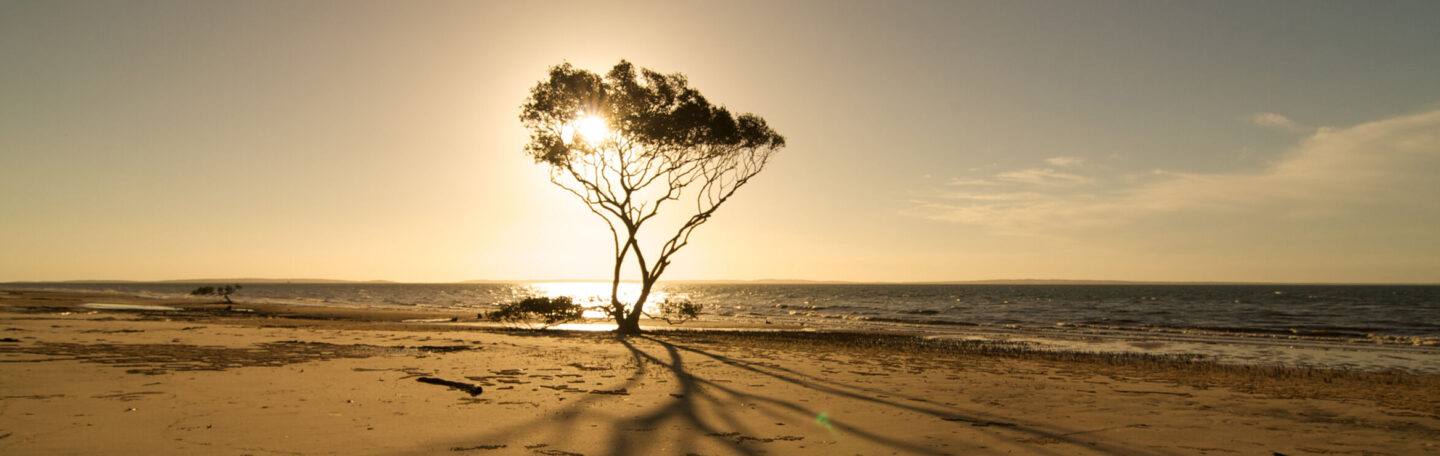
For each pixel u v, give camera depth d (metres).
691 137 26.86
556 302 30.81
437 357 15.70
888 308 80.56
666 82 26.27
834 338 28.89
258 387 10.41
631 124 26.05
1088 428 8.88
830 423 8.84
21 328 21.42
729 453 7.09
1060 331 37.84
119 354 14.35
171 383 10.51
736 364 15.94
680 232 28.05
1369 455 7.65
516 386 11.35
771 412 9.54
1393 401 12.09
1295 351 26.25
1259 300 114.44
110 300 70.75
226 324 29.02
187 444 6.73
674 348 20.06
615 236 27.95
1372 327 45.50
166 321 29.78
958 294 163.25
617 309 27.56
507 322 35.69
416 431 7.68
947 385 13.05
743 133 27.92
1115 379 14.92
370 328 28.62
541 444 7.25
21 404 8.38
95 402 8.68
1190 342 30.38
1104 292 189.38
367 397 9.82
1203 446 7.91
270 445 6.81
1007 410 10.23
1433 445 8.23
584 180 27.11
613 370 14.00
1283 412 10.54
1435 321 53.12
